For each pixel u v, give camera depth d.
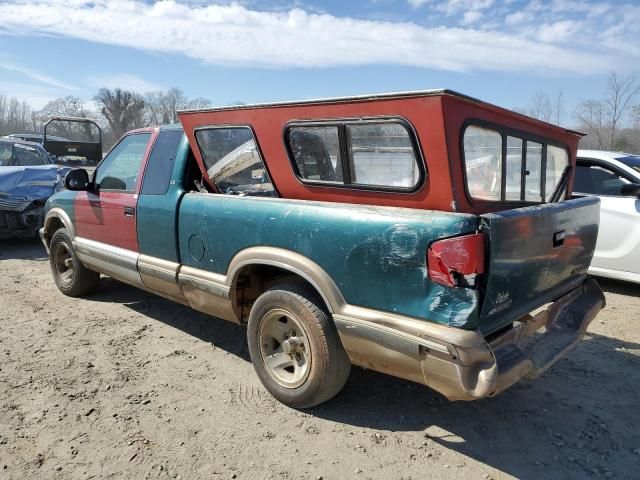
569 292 3.72
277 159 3.43
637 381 3.96
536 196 3.62
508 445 3.12
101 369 4.00
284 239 3.26
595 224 3.80
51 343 4.49
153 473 2.79
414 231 2.67
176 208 4.04
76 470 2.79
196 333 4.79
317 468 2.86
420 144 2.71
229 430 3.20
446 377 2.62
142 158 4.55
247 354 4.35
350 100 2.91
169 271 4.14
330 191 3.21
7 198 8.14
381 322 2.83
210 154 3.89
